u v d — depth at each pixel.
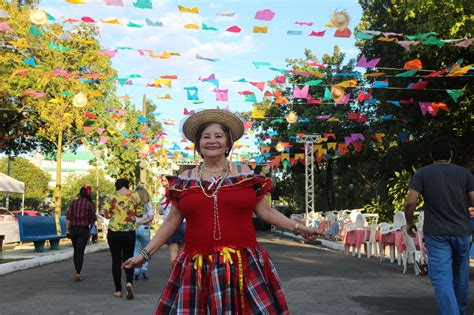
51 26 16.02
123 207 7.75
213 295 2.97
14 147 29.11
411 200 5.05
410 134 22.22
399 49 19.44
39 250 15.88
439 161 5.07
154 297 7.61
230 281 2.99
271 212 3.32
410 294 7.77
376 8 22.61
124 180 7.89
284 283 8.95
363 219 14.55
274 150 31.80
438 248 4.85
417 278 9.67
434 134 20.56
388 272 10.66
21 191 22.09
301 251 17.03
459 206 4.88
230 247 3.06
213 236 3.07
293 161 25.86
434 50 15.37
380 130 25.09
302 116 29.98
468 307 6.42
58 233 17.33
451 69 10.69
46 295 7.83
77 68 20.64
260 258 3.13
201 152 3.33
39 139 27.58
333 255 15.32
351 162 32.97
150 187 35.62
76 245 9.70
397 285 8.72
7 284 9.13
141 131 22.97
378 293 7.85
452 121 19.61
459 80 17.44
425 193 4.99
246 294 3.00
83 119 22.39
